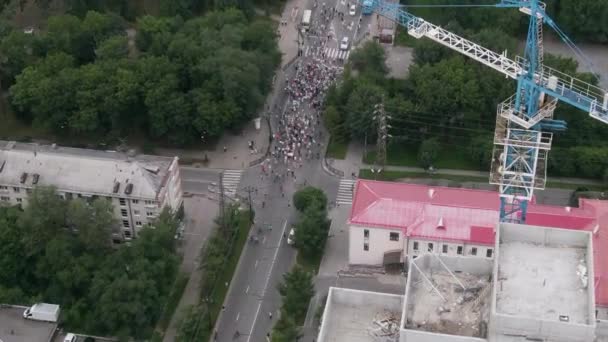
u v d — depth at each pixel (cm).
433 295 14638
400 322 15238
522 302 13638
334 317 16300
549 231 14488
